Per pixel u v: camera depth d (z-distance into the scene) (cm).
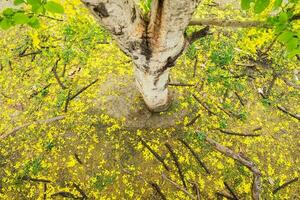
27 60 570
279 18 222
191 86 536
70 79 546
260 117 516
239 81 545
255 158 484
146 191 462
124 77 545
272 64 562
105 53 569
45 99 531
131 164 479
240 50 571
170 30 283
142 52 333
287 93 539
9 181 474
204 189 463
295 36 216
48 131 505
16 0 209
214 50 571
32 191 467
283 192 462
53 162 484
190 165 477
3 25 229
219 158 481
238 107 523
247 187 464
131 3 272
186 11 249
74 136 500
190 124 504
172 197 458
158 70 370
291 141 500
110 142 494
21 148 496
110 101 523
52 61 564
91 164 481
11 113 525
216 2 629
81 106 521
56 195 462
